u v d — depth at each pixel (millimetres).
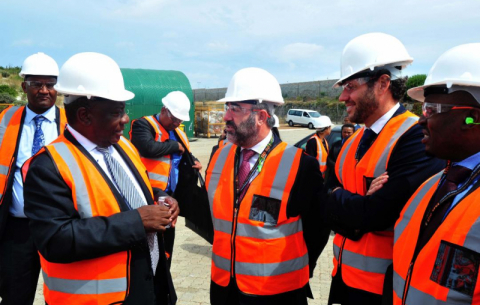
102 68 1811
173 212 1993
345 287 2178
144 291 1871
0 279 3035
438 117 1412
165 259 2121
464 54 1387
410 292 1409
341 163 2281
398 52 1998
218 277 2285
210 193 2389
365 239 2039
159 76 19719
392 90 2012
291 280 2195
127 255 1807
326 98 45812
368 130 2121
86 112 1802
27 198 1693
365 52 1989
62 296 1761
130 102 18375
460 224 1264
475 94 1346
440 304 1273
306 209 2238
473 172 1346
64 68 1827
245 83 2189
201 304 3656
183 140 4211
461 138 1386
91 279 1737
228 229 2229
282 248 2158
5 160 2988
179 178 4098
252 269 2135
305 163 2215
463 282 1222
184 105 4148
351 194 2027
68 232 1620
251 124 2188
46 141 3209
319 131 6168
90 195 1744
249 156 2281
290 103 43719
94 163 1804
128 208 1858
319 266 4766
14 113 3203
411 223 1532
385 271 1970
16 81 37531
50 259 1654
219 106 26516
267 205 2156
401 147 1890
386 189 1848
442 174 1522
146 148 3799
